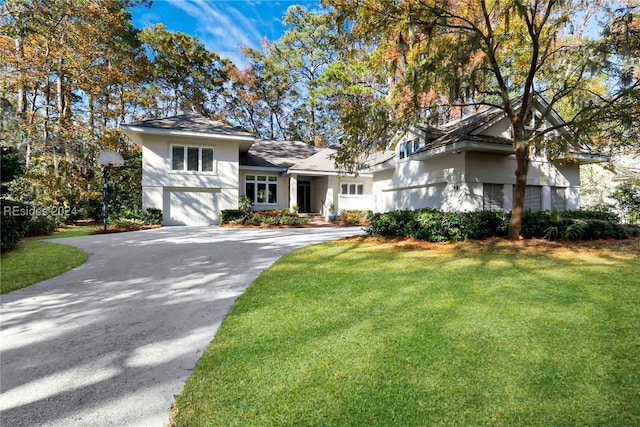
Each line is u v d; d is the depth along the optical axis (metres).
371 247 9.48
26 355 3.25
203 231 14.53
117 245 10.16
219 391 2.56
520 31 9.41
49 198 15.88
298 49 30.44
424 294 4.89
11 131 16.06
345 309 4.32
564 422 2.14
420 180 15.20
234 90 33.16
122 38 21.23
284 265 7.16
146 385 2.71
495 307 4.27
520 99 12.34
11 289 5.56
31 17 16.69
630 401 2.34
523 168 9.75
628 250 8.50
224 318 4.17
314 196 24.02
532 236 10.65
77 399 2.52
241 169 20.61
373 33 8.80
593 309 4.16
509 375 2.69
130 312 4.45
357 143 10.61
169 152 17.00
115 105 25.12
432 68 8.12
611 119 8.25
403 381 2.63
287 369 2.85
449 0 8.70
